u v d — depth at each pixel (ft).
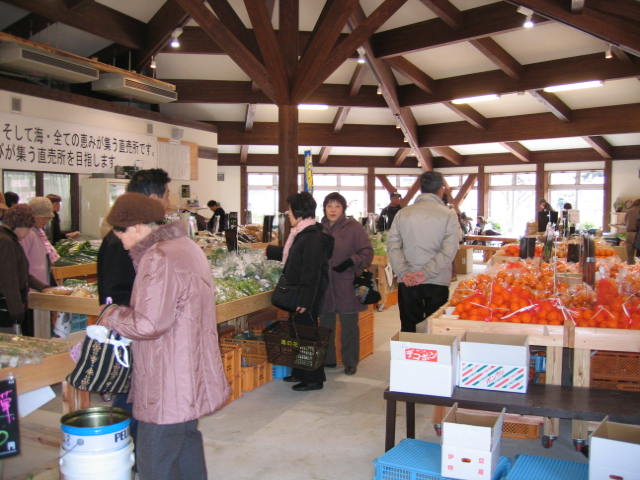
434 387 8.16
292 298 12.01
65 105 25.91
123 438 6.75
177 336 6.33
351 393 12.98
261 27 21.85
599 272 11.98
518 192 52.60
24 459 8.22
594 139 42.86
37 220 14.10
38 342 7.80
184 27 28.94
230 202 51.52
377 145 45.85
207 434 10.60
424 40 27.12
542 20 22.84
